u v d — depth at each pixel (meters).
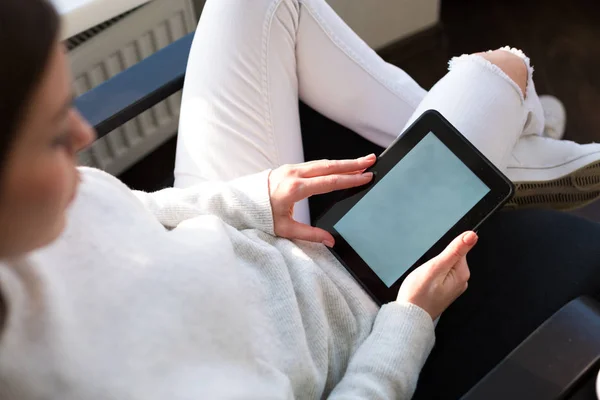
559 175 0.90
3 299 0.46
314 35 0.87
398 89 0.94
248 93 0.84
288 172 0.76
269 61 0.84
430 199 0.73
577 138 1.43
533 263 0.78
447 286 0.69
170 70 0.89
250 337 0.60
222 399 0.53
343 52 0.90
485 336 0.75
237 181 0.77
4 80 0.32
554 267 0.77
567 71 1.57
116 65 1.22
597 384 0.50
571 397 0.54
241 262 0.69
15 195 0.35
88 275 0.54
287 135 0.88
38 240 0.39
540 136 0.94
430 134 0.74
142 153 1.41
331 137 1.01
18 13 0.32
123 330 0.53
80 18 1.08
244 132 0.84
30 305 0.48
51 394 0.47
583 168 0.89
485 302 0.78
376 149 1.00
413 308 0.67
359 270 0.74
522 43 1.65
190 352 0.55
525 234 0.81
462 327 0.77
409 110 0.95
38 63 0.33
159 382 0.52
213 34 0.84
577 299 0.59
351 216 0.76
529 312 0.75
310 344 0.67
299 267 0.71
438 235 0.71
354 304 0.72
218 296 0.59
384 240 0.74
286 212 0.75
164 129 1.41
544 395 0.53
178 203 0.73
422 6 1.63
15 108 0.32
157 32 1.25
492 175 0.70
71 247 0.54
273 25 0.83
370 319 0.71
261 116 0.85
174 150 1.45
